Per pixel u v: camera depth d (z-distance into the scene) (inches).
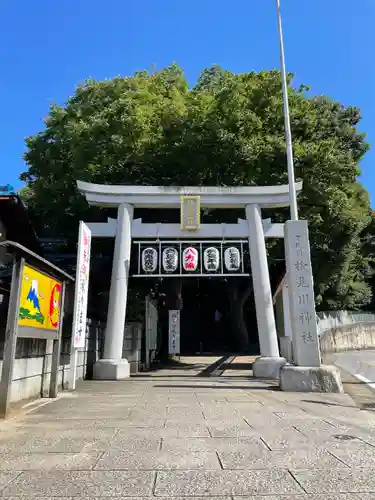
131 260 691.4
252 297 1332.4
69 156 707.4
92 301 732.0
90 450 184.9
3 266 557.6
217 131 621.3
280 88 695.1
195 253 543.5
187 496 132.6
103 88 758.5
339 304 1231.5
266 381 468.4
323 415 264.5
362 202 1033.5
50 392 344.2
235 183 676.1
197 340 1473.9
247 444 193.6
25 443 197.6
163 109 677.9
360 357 837.2
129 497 132.0
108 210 722.8
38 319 301.0
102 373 491.5
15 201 561.0
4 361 258.5
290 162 457.4
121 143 637.3
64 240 815.7
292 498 130.4
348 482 143.6
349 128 1109.1
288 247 417.7
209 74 933.2
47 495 133.6
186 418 255.6
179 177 674.2
